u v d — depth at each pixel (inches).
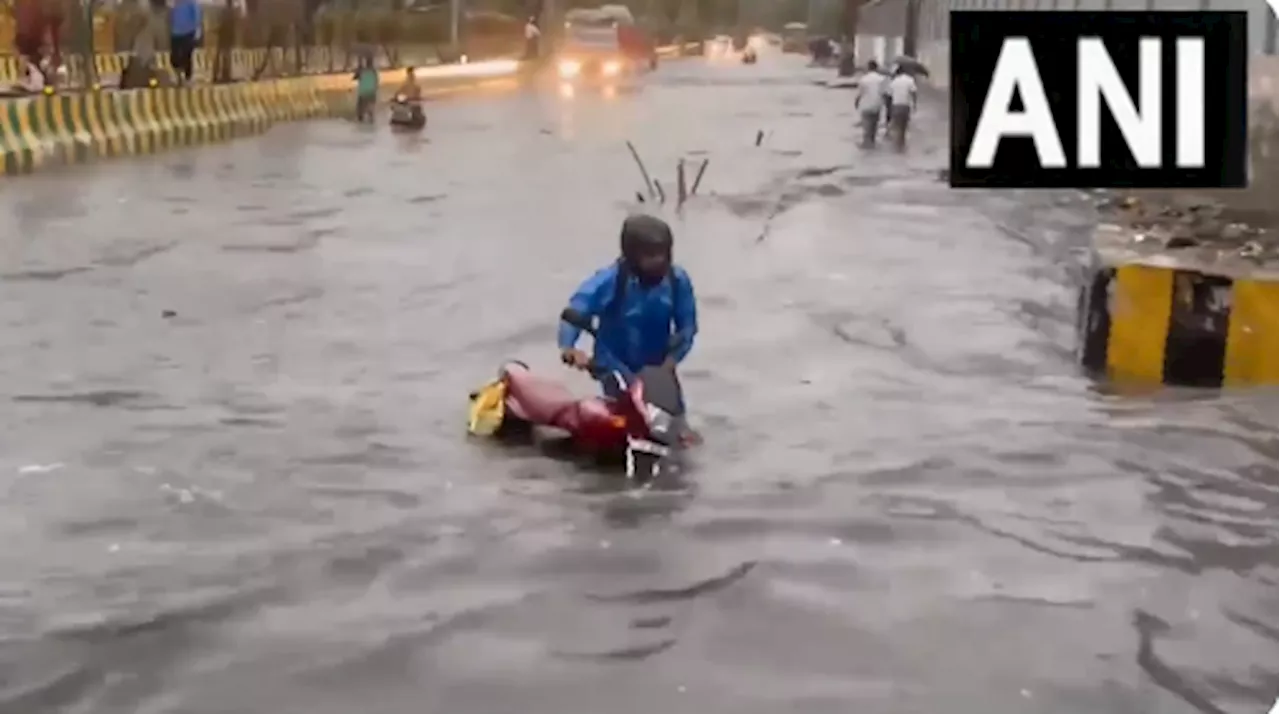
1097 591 240.8
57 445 319.3
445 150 1159.0
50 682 202.1
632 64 2603.3
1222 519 277.7
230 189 847.7
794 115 1695.4
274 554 253.0
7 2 1262.3
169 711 193.8
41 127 956.6
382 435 330.3
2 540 258.7
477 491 289.6
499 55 2928.2
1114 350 398.9
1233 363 386.9
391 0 2539.4
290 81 1472.7
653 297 317.4
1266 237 440.8
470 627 221.9
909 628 223.8
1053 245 671.1
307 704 196.1
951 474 304.5
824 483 297.1
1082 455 318.7
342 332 447.8
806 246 657.6
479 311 485.4
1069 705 199.2
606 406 317.7
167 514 273.9
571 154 1144.8
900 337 449.7
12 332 438.0
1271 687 206.1
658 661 210.4
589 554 254.1
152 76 1188.5
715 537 263.6
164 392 367.9
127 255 593.9
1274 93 564.1
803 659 211.8
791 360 414.6
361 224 710.5
